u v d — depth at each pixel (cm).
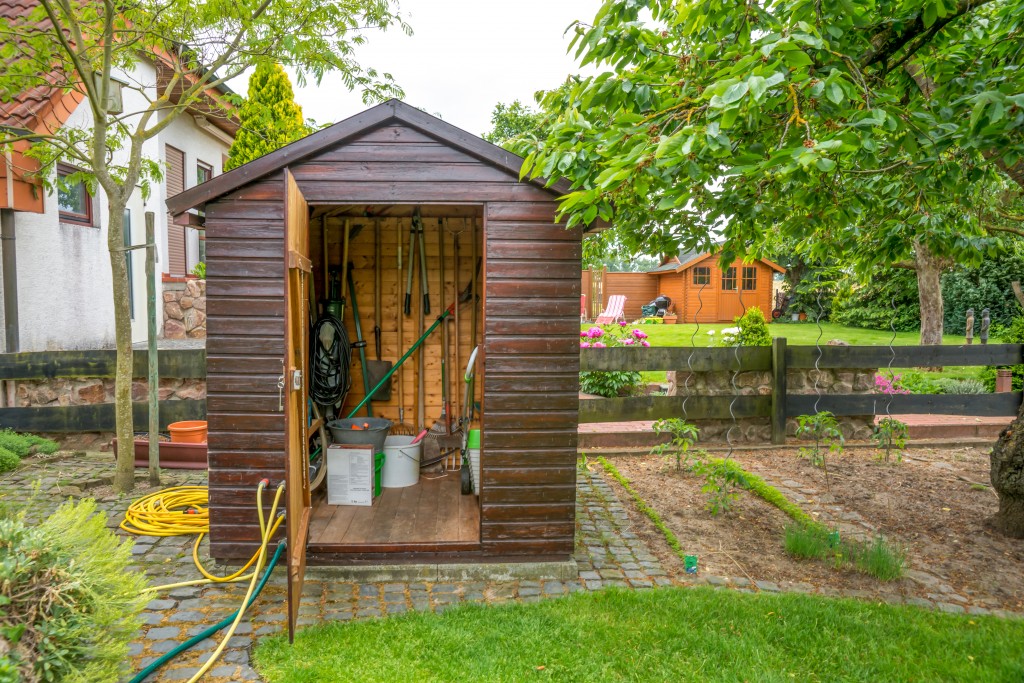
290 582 291
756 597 344
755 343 790
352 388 545
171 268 1145
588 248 589
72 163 735
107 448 617
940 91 313
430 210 523
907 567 391
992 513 474
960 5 323
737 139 291
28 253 720
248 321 357
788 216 452
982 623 324
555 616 319
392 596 348
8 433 587
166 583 354
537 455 371
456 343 539
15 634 200
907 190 397
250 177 347
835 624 316
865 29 332
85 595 224
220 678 271
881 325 1909
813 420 594
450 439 534
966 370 1141
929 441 687
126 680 264
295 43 516
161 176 561
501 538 373
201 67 562
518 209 360
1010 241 623
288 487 289
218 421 361
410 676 269
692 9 296
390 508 438
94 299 855
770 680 270
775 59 239
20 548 217
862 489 531
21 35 460
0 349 671
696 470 518
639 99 296
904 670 279
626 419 640
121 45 491
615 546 417
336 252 534
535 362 367
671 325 1872
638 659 284
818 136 288
